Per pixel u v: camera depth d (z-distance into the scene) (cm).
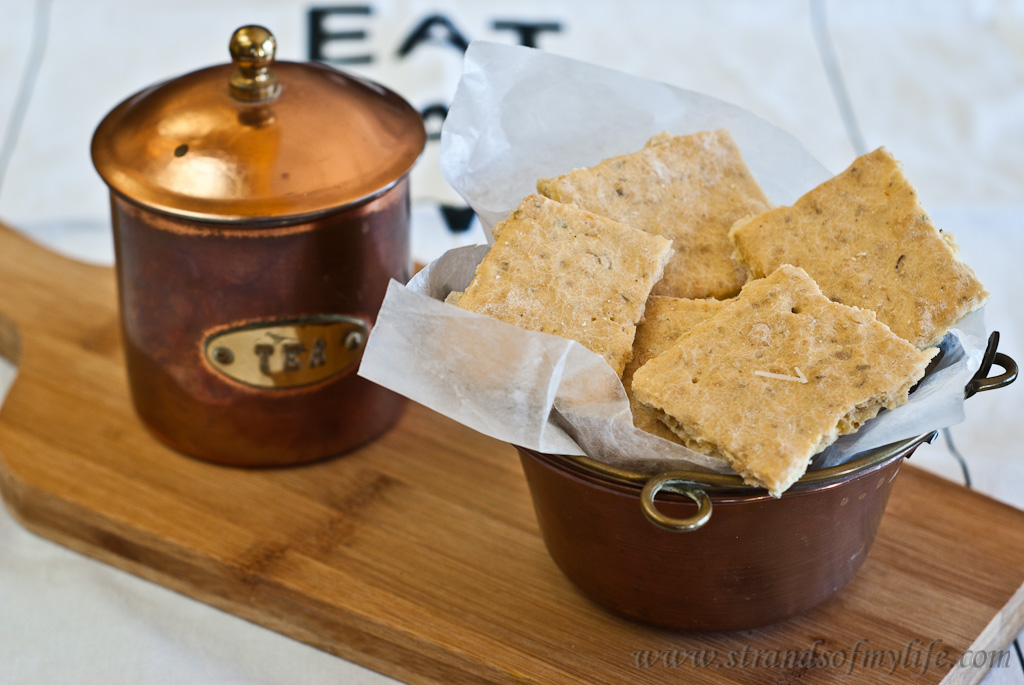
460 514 71
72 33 107
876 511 65
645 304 66
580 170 69
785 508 61
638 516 62
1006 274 86
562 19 110
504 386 62
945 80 103
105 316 81
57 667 67
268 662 68
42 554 72
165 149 68
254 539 70
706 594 64
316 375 71
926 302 64
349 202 67
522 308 64
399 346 63
